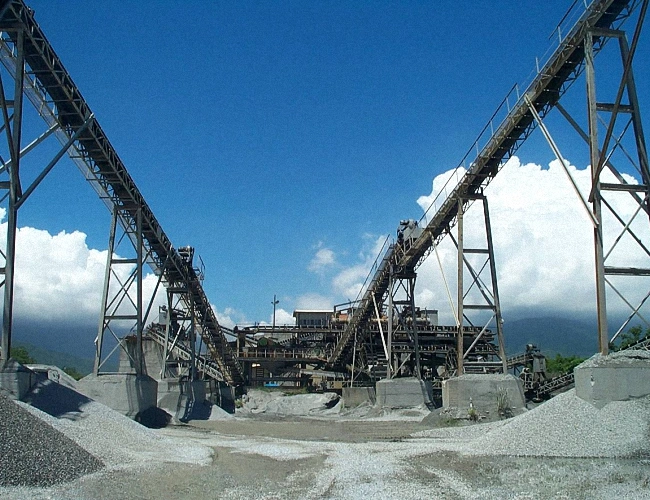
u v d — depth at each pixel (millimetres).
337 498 16844
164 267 50469
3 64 29578
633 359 23234
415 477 19344
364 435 34281
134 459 20375
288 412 75562
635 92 27344
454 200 42875
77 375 83125
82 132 34781
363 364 70938
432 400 53344
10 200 27031
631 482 17188
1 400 19156
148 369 75375
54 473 16547
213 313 65625
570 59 31391
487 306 40812
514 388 38125
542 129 32062
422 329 69188
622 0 27562
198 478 18500
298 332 87750
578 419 22500
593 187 26375
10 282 26703
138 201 42375
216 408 58000
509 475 18984
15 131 27422
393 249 54031
